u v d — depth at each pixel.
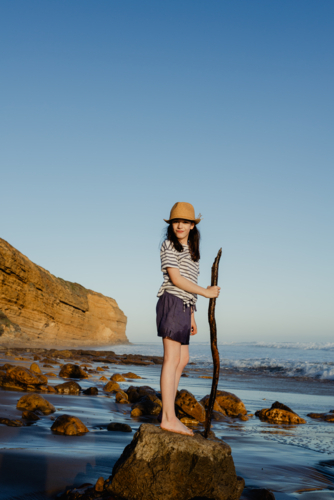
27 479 2.75
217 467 2.77
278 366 19.81
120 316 56.56
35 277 30.53
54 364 15.36
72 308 39.88
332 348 44.44
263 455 4.32
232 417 6.95
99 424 5.12
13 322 28.56
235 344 66.38
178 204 3.22
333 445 5.11
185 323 3.04
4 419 4.54
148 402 6.48
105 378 11.00
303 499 3.06
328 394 11.73
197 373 17.58
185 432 2.88
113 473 2.75
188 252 3.20
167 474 2.66
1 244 25.97
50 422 4.80
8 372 7.54
